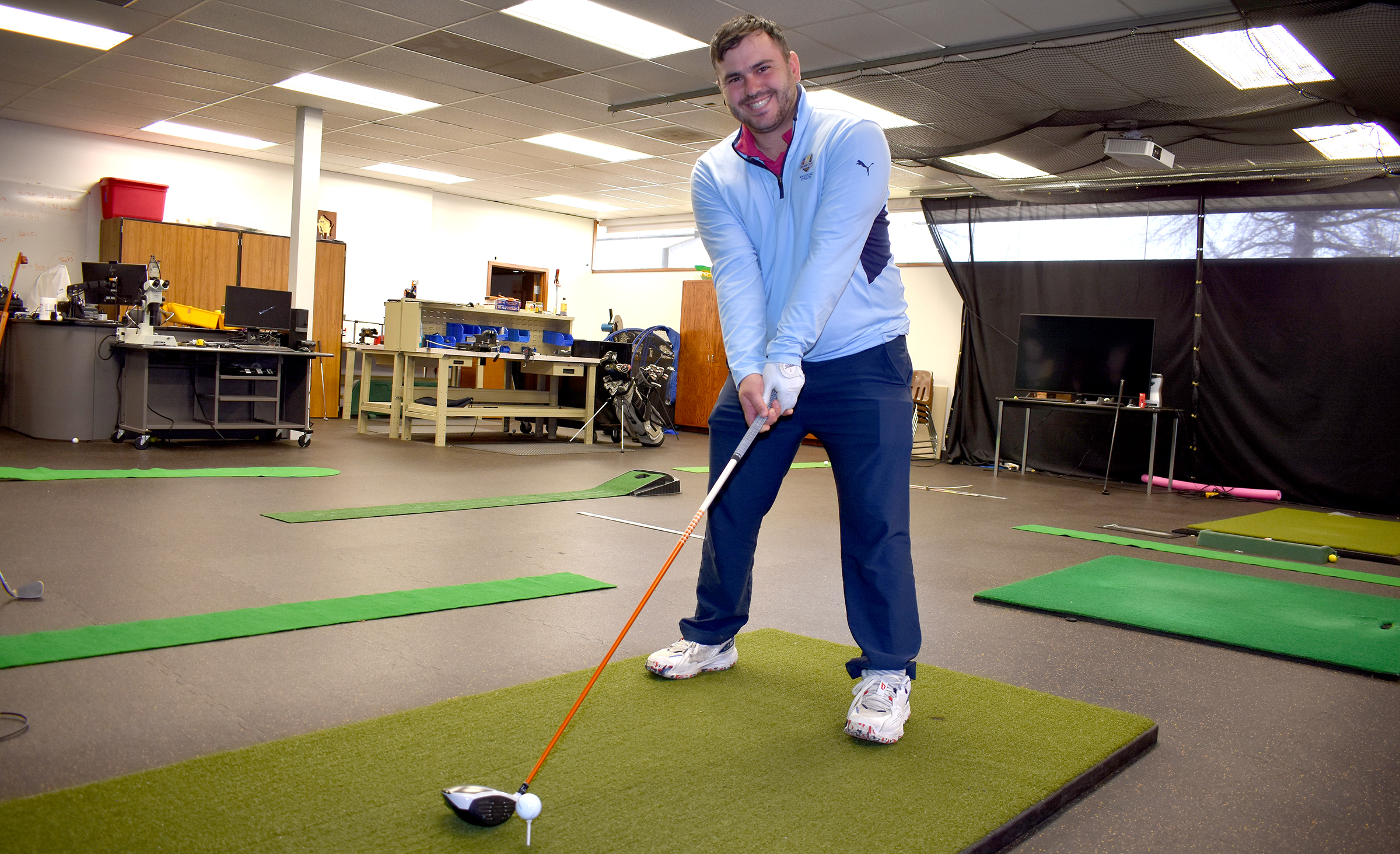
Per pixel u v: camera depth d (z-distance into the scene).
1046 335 8.70
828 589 3.44
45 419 6.81
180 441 7.25
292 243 8.77
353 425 9.88
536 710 1.94
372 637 2.50
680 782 1.61
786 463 2.12
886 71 6.32
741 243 2.04
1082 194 8.84
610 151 9.70
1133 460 8.63
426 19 6.18
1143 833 1.60
